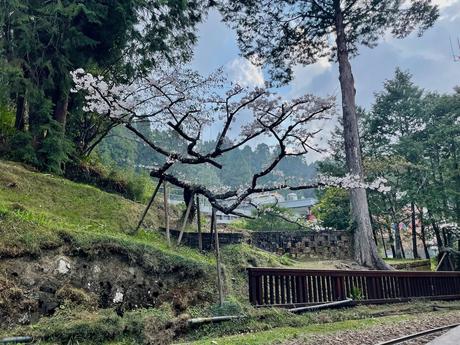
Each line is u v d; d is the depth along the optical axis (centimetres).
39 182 1023
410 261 1905
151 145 1037
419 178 2552
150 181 1634
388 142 2983
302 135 988
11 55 1141
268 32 1888
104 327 589
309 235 1567
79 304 638
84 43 1227
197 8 1563
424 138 2842
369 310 998
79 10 1196
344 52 1808
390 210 2648
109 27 1307
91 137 1495
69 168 1336
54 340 546
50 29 1173
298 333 700
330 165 2695
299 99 957
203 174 4600
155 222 1197
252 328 731
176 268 806
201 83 1069
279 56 1961
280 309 841
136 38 1358
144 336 613
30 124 1188
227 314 747
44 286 620
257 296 847
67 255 679
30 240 648
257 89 979
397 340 637
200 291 804
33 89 1122
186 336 671
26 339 523
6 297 569
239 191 1057
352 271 1059
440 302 1257
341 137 2727
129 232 1002
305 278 943
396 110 3012
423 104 2942
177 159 1035
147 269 762
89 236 726
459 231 2297
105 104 956
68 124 1416
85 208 1027
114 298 692
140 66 1428
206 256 1029
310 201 4003
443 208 2367
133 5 1298
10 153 1128
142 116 1022
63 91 1224
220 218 2631
